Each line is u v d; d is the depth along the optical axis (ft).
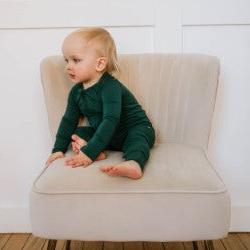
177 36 4.64
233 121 4.90
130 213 2.86
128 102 3.88
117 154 3.66
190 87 3.97
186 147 3.82
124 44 4.69
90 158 3.28
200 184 2.92
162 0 4.58
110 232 2.89
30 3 4.60
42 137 4.98
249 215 5.04
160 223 2.87
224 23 4.61
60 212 2.89
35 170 5.06
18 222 5.09
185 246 4.72
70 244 4.76
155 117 4.08
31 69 4.78
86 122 4.03
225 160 5.01
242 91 4.82
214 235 2.89
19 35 4.69
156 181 2.95
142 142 3.44
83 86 3.87
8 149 5.01
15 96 4.86
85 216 2.88
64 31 4.67
